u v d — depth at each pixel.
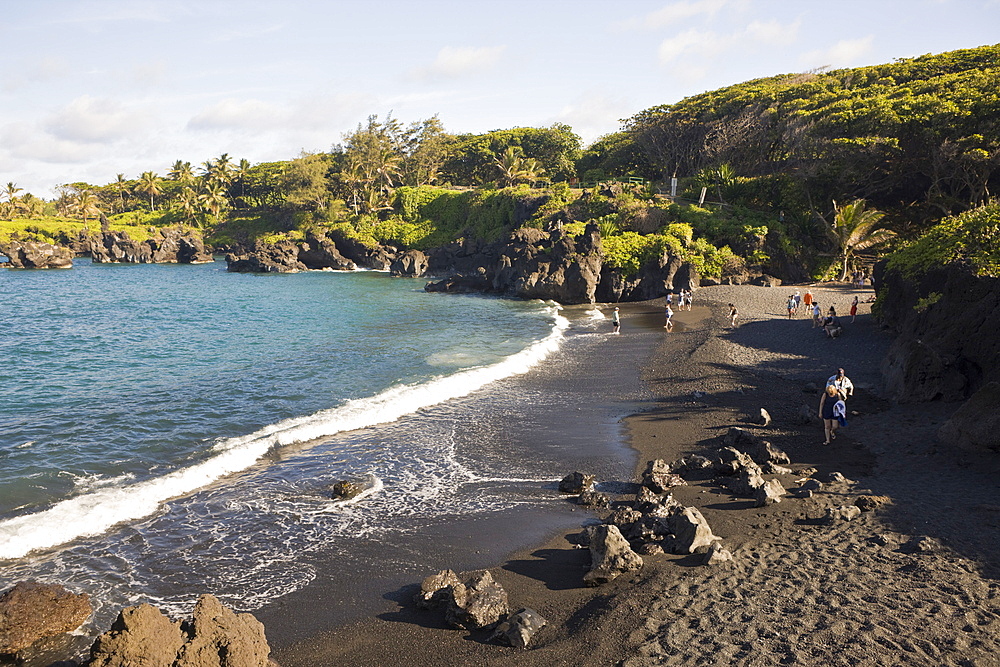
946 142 54.12
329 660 8.64
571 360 29.73
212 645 7.69
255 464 16.31
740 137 78.25
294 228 125.38
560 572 10.88
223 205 154.62
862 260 62.94
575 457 16.72
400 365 28.56
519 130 127.25
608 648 8.28
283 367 28.14
